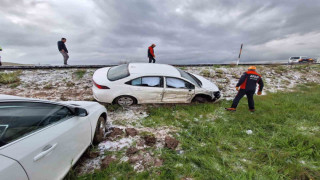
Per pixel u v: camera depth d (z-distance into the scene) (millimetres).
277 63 15070
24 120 1444
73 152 1896
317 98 5824
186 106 4730
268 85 8070
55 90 5320
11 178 1097
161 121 3787
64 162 1720
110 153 2521
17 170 1152
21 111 1456
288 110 4605
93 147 2516
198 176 2145
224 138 3105
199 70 9586
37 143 1382
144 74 4219
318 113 4273
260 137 3250
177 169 2232
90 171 2143
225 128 3559
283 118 4062
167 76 4363
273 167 2342
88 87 5824
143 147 2748
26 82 5715
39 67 7281
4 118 1307
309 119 4070
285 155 2561
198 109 4527
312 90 7473
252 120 3949
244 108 4934
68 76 6660
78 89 5578
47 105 1744
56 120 1759
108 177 2027
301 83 9039
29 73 6523
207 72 9031
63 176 1702
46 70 7102
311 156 2584
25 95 4727
